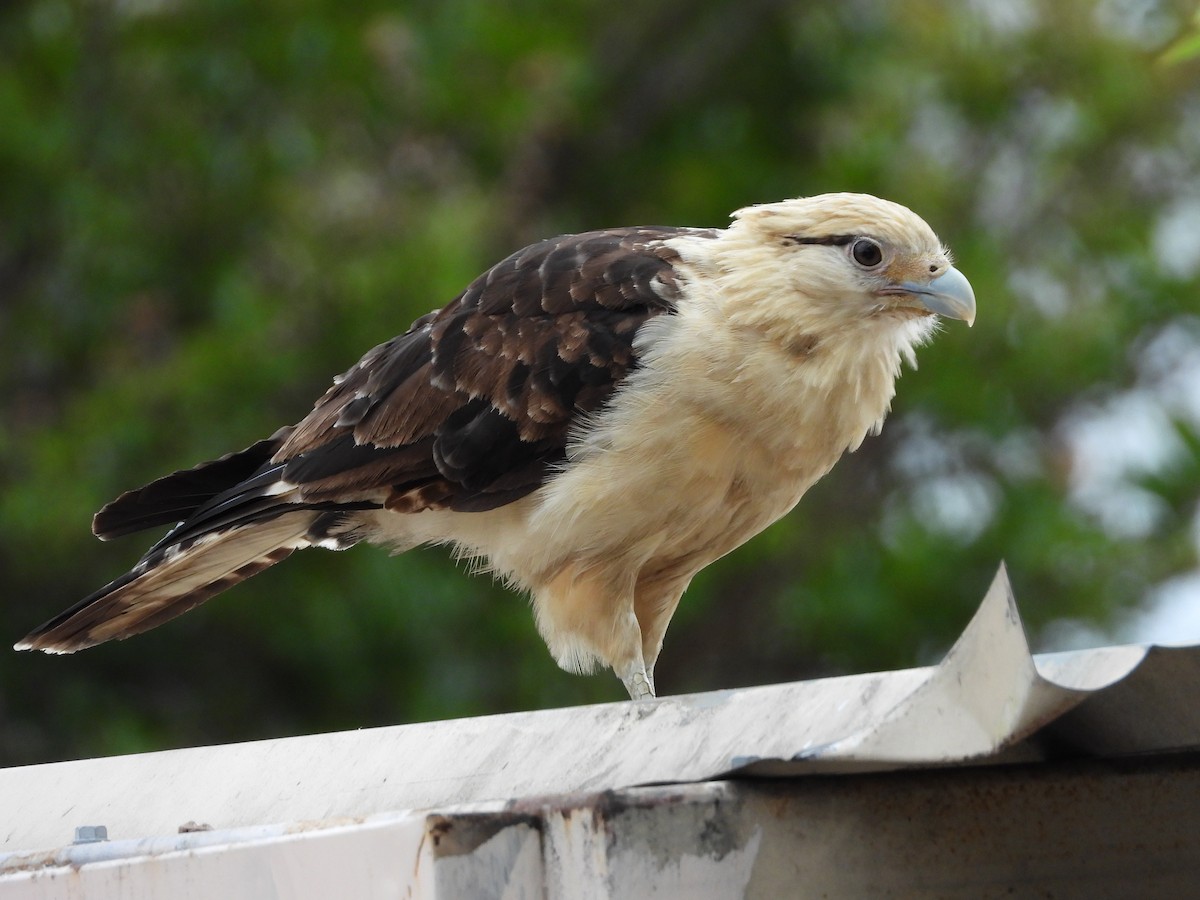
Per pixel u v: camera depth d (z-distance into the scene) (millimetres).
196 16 14625
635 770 3955
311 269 14266
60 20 14648
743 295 6504
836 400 6617
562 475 6656
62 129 14164
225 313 13797
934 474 17328
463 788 4285
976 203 17281
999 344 16156
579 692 15016
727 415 6395
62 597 14508
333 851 3656
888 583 16016
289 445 7309
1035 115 17422
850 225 6551
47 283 14977
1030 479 16250
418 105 15648
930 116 17891
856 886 3688
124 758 5203
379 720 14695
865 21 18188
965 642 3377
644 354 6523
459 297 7309
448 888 3418
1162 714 3662
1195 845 3900
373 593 14125
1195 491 15734
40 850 4477
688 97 18812
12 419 14758
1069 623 15867
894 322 6715
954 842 3781
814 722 3744
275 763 4812
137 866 4094
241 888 3879
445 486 6914
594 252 7000
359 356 14109
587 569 6668
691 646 17578
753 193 18141
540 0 17266
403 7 15234
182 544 7027
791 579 16891
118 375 14188
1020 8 17344
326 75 14859
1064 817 3850
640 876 3479
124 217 14320
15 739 14430
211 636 15047
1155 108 16797
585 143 18547
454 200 15953
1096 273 17047
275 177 14758
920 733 3404
